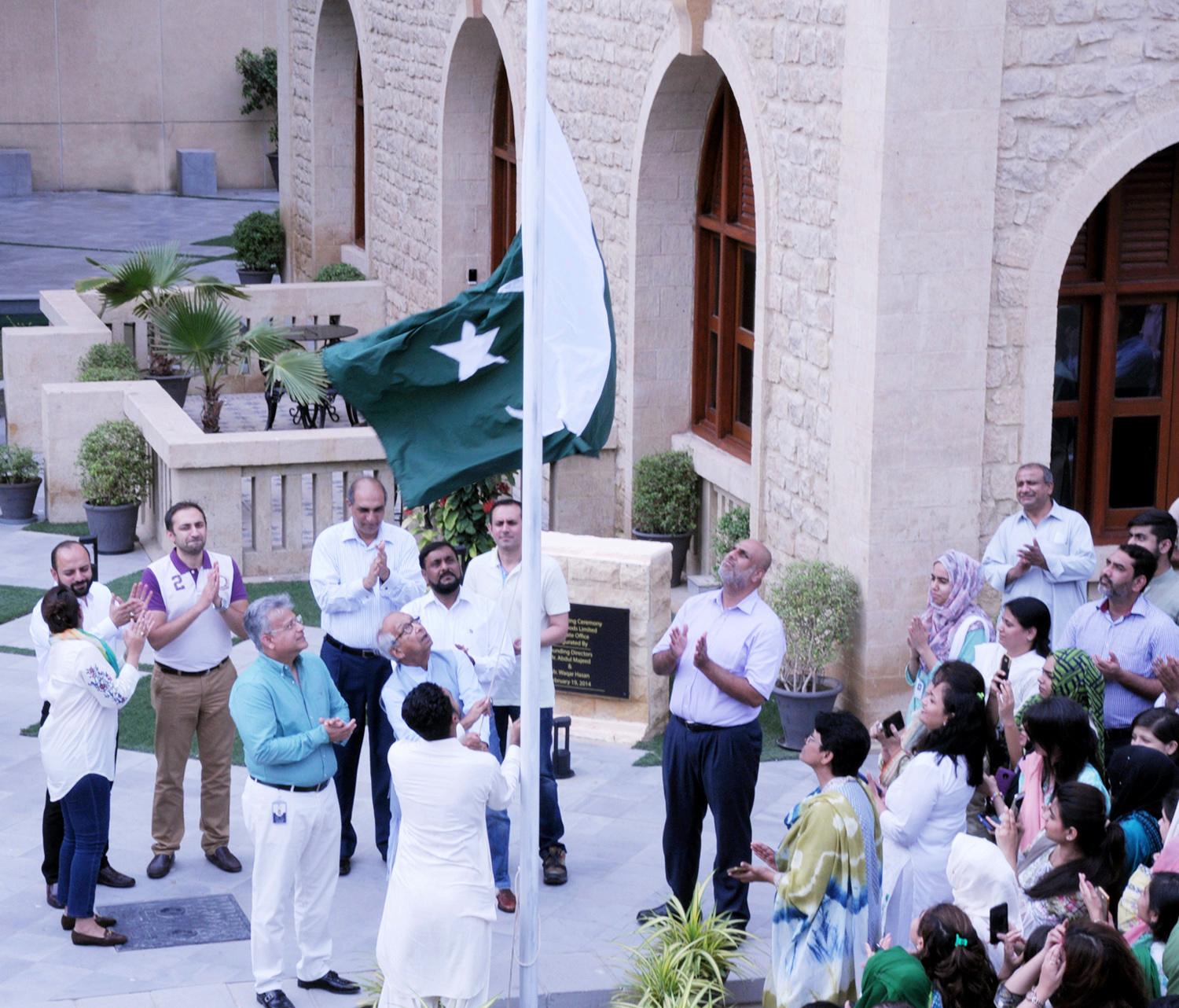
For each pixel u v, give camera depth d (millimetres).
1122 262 12172
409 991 7188
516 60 17891
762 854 7344
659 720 11602
